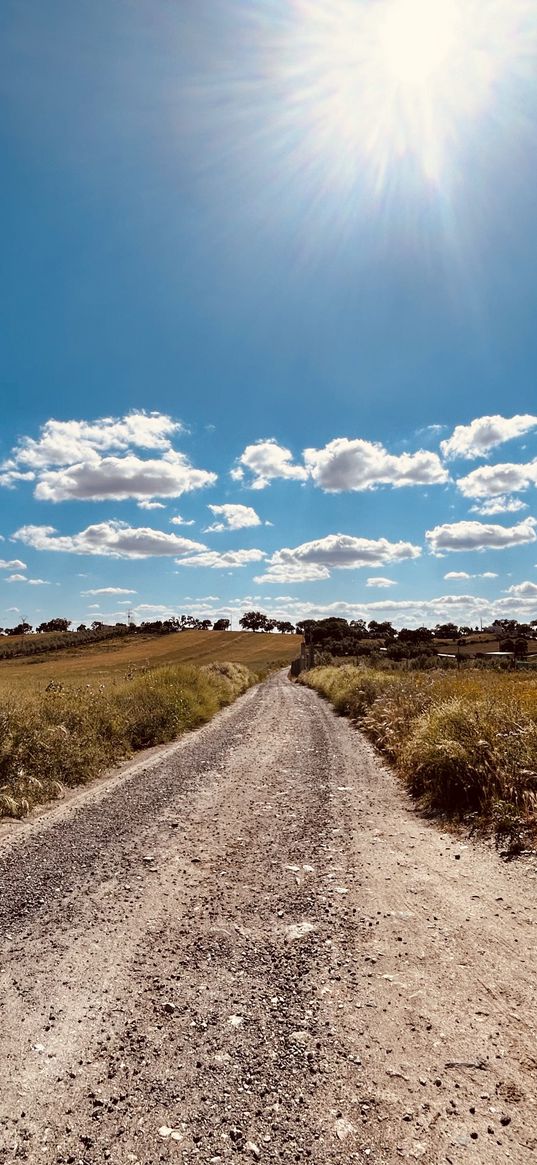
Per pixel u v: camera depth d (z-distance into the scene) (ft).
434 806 21.54
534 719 23.03
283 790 25.40
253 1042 8.36
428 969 10.43
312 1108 7.01
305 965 10.68
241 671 119.24
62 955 11.19
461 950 11.07
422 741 25.48
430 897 13.67
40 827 20.02
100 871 15.80
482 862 15.76
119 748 34.14
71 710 34.19
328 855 16.94
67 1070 7.77
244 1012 9.16
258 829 19.66
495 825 17.89
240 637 368.48
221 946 11.48
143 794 24.67
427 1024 8.75
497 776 19.54
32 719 29.60
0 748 25.46
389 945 11.39
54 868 16.06
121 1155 6.29
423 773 24.02
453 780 21.31
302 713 59.21
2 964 10.90
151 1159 6.23
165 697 47.09
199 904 13.58
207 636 377.91
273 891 14.33
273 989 9.87
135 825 20.15
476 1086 7.36
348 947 11.34
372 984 9.96
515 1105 7.00
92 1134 6.61
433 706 31.01
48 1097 7.23
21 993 9.84
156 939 11.83
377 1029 8.64
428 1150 6.33
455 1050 8.10
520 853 15.98
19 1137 6.56
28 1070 7.79
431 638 269.85
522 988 9.69
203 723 51.52
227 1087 7.39
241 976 10.32
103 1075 7.66
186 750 36.01
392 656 195.62
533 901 13.07
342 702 59.77
